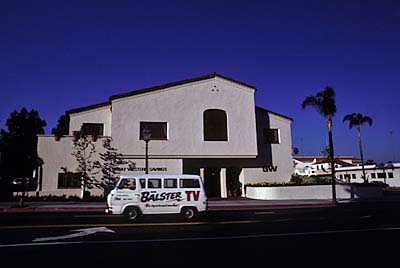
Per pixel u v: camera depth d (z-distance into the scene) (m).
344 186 27.16
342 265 6.82
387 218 14.61
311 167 72.19
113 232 10.74
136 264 6.91
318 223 13.02
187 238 9.77
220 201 23.69
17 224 12.39
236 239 9.65
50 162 22.64
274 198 24.92
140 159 24.14
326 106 23.14
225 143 25.61
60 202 21.41
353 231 11.06
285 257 7.50
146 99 24.56
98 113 25.39
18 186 25.28
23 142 32.00
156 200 13.81
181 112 25.11
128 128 23.91
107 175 23.25
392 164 49.44
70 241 9.26
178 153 24.61
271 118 29.27
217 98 26.05
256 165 28.08
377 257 7.50
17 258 7.36
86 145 23.09
